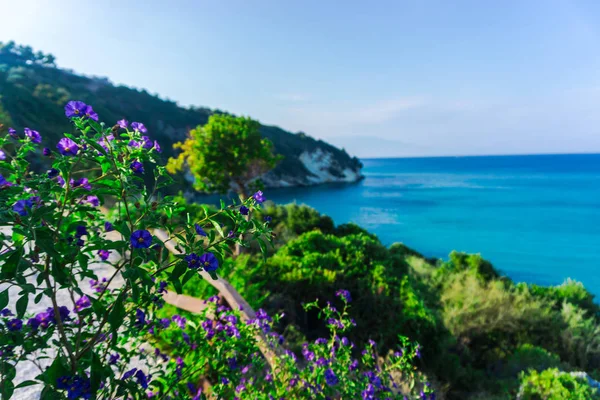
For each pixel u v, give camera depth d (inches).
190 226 61.9
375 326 251.3
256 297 212.2
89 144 58.7
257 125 755.4
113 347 66.0
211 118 744.3
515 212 2388.0
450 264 636.7
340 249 327.6
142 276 55.4
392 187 4343.0
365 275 286.5
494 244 1533.0
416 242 1568.7
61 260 57.6
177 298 164.7
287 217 632.4
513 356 309.3
